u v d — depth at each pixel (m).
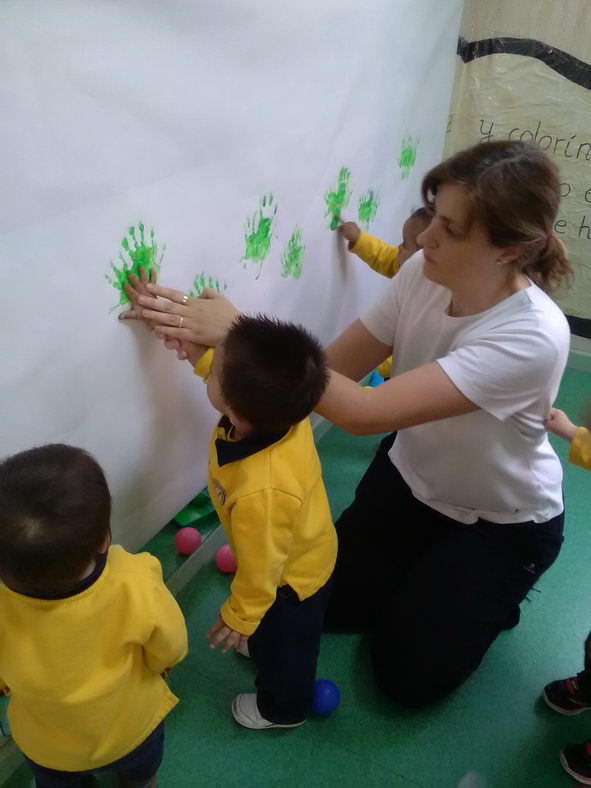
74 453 0.65
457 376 0.88
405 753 1.08
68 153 0.68
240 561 0.84
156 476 1.08
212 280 1.01
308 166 1.17
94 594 0.68
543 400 0.93
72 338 0.79
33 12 0.60
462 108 1.90
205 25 0.80
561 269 0.96
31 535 0.59
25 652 0.68
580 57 1.69
